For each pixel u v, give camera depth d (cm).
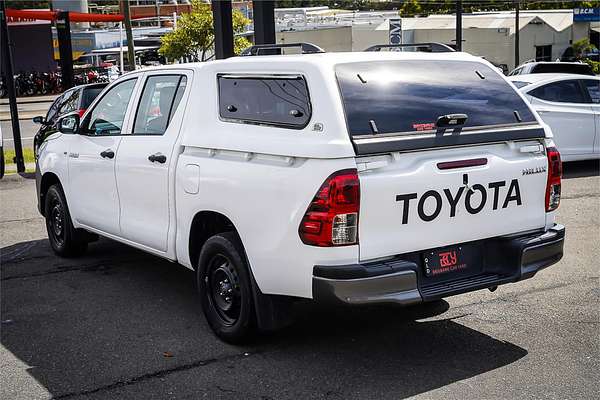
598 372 482
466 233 496
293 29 3709
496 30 3975
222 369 496
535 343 533
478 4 4488
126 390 468
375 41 3700
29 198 1171
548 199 536
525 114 531
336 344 536
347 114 462
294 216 461
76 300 651
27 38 4709
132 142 637
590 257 757
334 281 446
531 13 4381
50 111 1413
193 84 580
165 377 486
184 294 663
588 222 911
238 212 504
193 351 528
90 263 772
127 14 2588
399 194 462
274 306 503
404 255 477
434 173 476
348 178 444
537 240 517
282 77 498
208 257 543
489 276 505
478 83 532
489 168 499
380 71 498
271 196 475
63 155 754
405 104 486
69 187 746
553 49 4097
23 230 935
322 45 3684
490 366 494
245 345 536
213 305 550
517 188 516
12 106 1473
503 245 518
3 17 1466
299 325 575
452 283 490
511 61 4006
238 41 3519
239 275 514
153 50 5044
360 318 590
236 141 512
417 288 464
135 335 562
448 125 488
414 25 3941
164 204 594
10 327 586
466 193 490
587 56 3934
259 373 489
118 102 685
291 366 499
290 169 466
